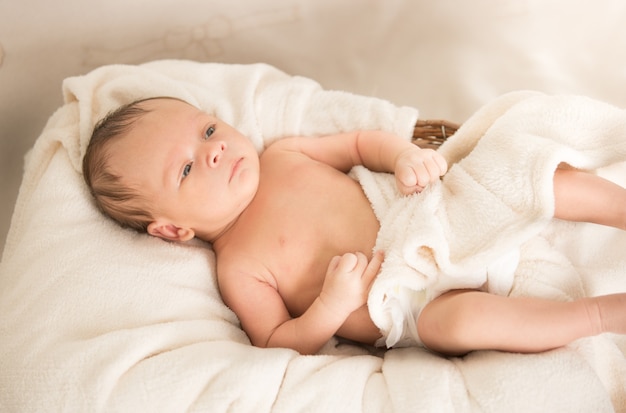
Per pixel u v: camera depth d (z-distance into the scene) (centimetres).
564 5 169
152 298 118
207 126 125
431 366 104
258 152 145
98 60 166
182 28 168
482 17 172
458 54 174
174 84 145
